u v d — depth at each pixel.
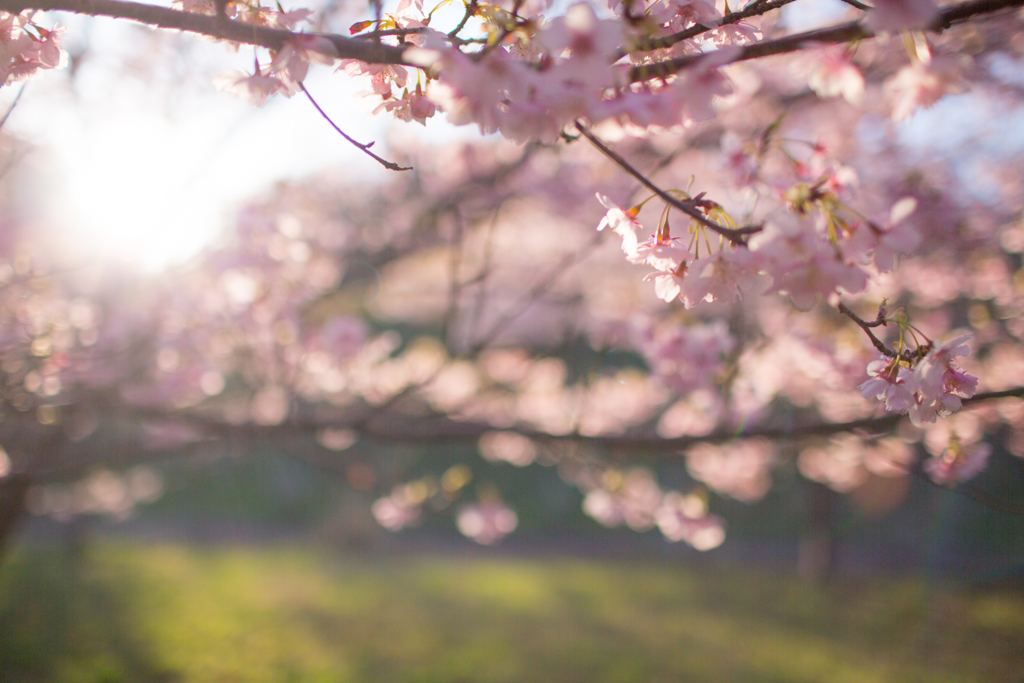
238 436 3.65
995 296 4.58
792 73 1.03
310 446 5.68
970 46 3.21
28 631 8.09
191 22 1.07
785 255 0.87
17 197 3.43
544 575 12.93
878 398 1.26
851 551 16.08
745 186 1.46
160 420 3.78
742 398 3.64
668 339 2.85
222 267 3.82
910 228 0.90
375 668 7.23
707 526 3.74
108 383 3.93
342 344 4.51
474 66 0.89
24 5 1.07
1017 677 7.56
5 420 3.86
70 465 3.88
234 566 12.64
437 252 6.84
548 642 8.39
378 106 1.23
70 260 3.83
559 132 0.95
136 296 4.24
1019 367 3.43
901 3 0.80
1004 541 14.76
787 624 9.83
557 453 3.47
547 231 7.01
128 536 15.79
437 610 9.87
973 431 2.83
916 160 4.87
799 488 14.50
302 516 19.00
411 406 5.31
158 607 9.48
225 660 7.38
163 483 19.23
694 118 0.93
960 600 11.09
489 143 5.81
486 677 7.04
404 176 6.22
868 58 2.76
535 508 18.69
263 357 4.70
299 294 4.11
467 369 5.58
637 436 2.63
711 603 11.02
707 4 1.09
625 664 7.64
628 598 11.20
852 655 8.37
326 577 12.01
